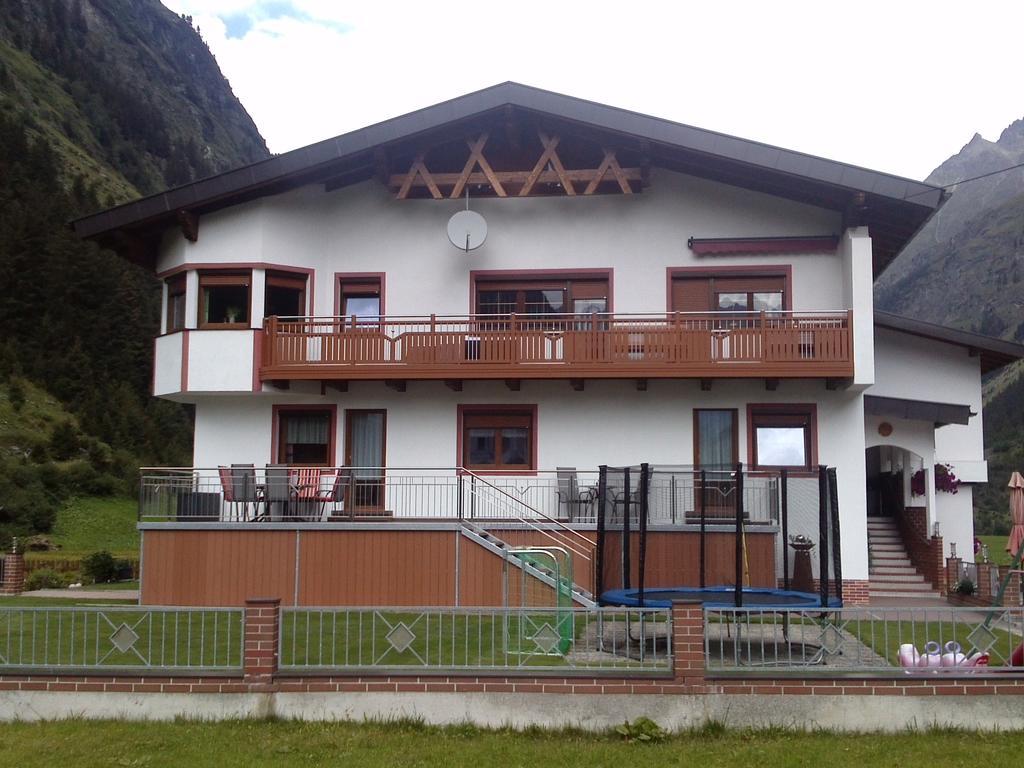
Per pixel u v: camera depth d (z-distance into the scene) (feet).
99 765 26.63
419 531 56.49
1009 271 522.47
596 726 30.19
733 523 56.29
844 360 60.23
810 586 56.24
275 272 65.72
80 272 228.22
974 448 79.25
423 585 56.18
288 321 66.33
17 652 38.19
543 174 64.75
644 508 41.16
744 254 65.21
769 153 59.72
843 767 26.53
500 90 62.08
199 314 65.21
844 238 63.36
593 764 26.86
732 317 63.87
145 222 65.62
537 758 27.32
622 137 63.26
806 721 30.17
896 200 59.31
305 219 67.10
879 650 39.99
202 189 63.72
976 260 557.33
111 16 614.75
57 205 249.34
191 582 57.36
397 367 62.85
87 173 334.65
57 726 30.40
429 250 67.82
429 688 30.68
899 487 77.61
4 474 152.05
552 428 65.21
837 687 30.25
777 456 63.57
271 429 66.85
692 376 61.00
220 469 59.11
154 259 70.74
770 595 43.01
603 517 46.16
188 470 59.21
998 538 169.17
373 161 65.92
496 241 67.36
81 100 432.66
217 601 57.00
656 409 64.54
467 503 63.87
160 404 224.33
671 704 30.25
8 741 28.76
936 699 30.17
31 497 149.38
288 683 31.01
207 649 39.63
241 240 65.05
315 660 35.78
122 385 217.36
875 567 73.41
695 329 61.77
